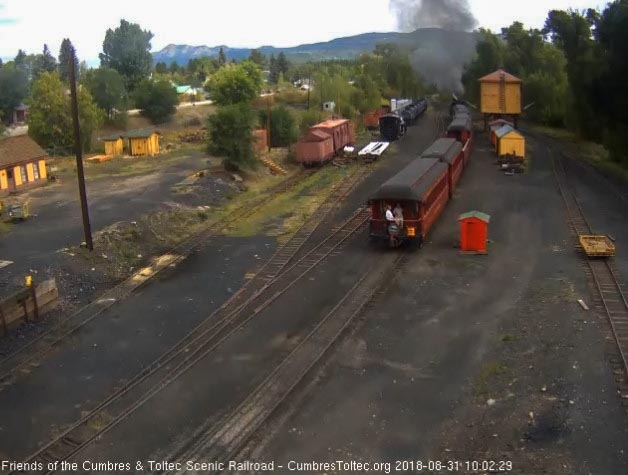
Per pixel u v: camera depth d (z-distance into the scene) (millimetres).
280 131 55500
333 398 13977
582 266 22219
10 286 20641
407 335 17234
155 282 22578
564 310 18203
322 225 29984
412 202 24781
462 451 11867
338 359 15906
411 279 21844
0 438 12938
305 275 22688
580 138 54906
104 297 21016
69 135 54094
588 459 11312
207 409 13734
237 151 40562
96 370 15891
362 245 26250
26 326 18531
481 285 20891
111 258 24438
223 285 22062
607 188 35469
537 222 28609
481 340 16703
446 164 32219
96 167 46938
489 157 48031
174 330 18281
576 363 14906
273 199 35906
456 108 64875
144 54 91500
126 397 14406
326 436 12516
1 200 34375
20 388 15016
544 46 85062
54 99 53188
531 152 49750
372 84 85312
